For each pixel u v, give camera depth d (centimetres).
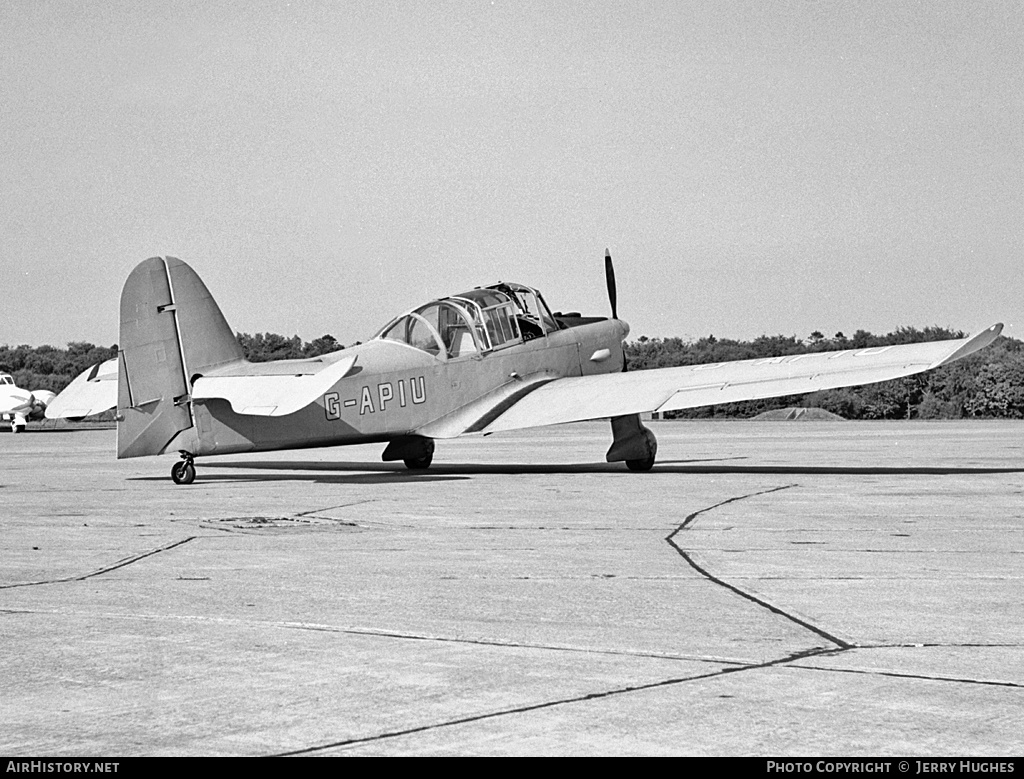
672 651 609
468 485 1700
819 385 1678
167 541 1069
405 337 1900
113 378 1977
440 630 665
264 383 1691
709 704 511
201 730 482
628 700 518
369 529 1148
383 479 1853
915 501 1375
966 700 514
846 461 2183
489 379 1956
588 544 1021
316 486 1712
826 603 737
